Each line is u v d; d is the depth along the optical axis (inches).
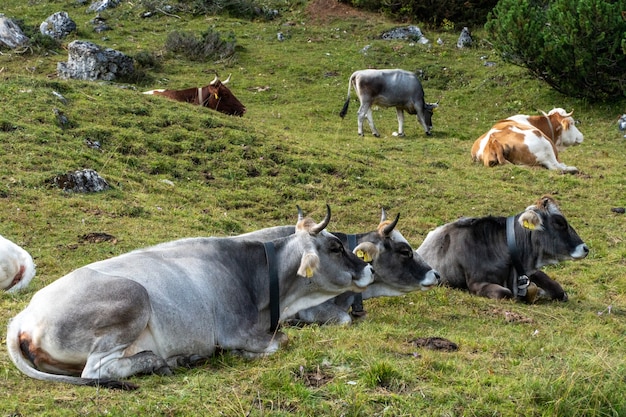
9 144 564.4
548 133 794.2
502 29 1008.9
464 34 1232.8
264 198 576.4
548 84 1035.9
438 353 276.5
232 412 215.9
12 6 1379.2
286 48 1214.9
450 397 233.9
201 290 255.4
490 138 719.1
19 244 428.8
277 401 225.5
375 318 342.3
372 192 608.7
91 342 228.5
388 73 870.4
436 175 673.0
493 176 680.4
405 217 563.8
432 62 1162.0
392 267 354.9
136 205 513.3
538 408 233.6
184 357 252.2
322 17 1373.0
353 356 254.2
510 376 255.3
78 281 236.5
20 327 232.5
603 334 333.1
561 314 370.6
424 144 805.2
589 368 261.0
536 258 407.8
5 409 209.9
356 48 1218.0
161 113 681.6
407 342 292.5
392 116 991.0
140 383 229.0
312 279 289.0
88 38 1203.2
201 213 526.9
